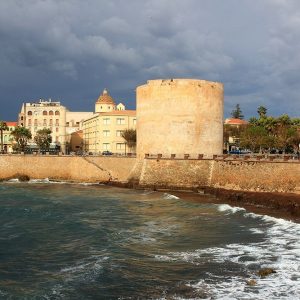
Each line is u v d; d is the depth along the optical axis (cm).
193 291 1783
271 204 3919
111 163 7025
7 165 7475
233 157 5384
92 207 4194
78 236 2853
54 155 7406
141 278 1966
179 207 4091
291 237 2717
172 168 5834
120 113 10044
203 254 2348
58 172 7356
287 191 4519
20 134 10388
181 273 2027
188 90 6016
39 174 7438
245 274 1994
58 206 4288
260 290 1781
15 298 1736
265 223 3194
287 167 4606
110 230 3036
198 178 5603
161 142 6072
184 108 6012
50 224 3294
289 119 8738
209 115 6156
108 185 6619
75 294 1786
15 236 2864
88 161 7169
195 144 6041
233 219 3384
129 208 4097
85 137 11594
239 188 4991
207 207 4047
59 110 12162
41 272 2072
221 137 6412
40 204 4453
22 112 12938
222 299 1686
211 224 3194
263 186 4744
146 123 6234
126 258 2294
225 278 1942
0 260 2281
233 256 2298
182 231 2962
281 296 1717
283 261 2189
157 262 2211
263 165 4825
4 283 1919
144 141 6284
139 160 6378
